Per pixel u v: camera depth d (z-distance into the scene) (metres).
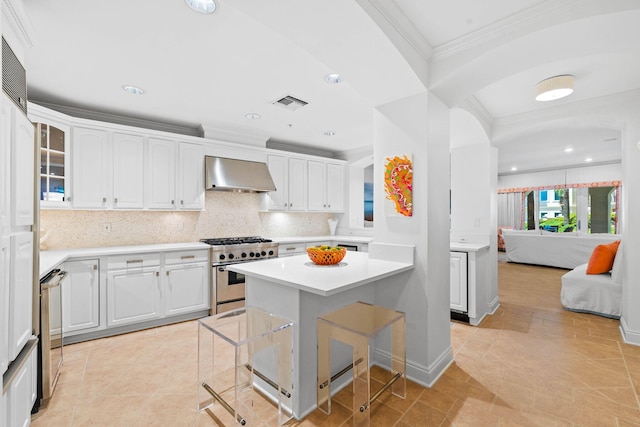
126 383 2.20
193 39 2.05
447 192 2.54
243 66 2.42
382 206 2.54
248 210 4.59
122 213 3.56
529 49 1.97
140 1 1.67
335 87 2.82
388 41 1.82
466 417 1.84
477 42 2.05
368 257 2.63
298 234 5.21
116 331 3.09
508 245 7.62
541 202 9.59
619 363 2.47
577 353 2.65
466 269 3.38
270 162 4.52
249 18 1.83
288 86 2.79
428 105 2.28
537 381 2.22
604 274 3.77
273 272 2.07
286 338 1.91
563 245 6.69
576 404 1.95
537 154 6.79
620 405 1.94
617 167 7.98
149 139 3.48
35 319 1.69
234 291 3.76
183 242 3.94
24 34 1.54
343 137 4.62
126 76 2.57
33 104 2.64
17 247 1.43
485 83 2.35
